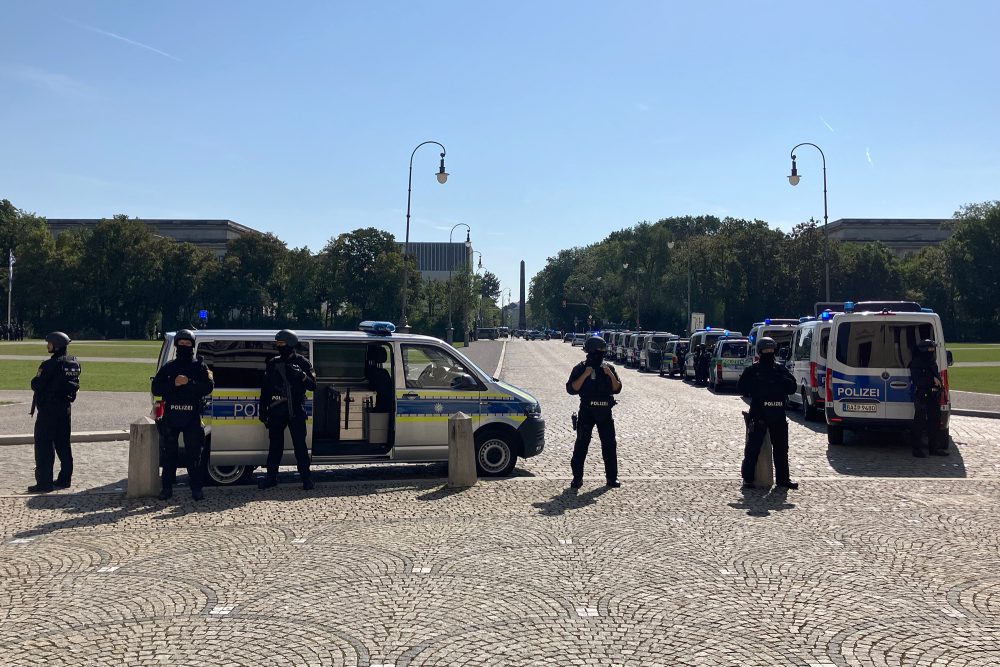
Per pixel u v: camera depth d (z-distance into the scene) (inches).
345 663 172.4
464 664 171.8
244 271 4045.3
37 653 177.9
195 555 259.3
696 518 309.4
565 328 5846.5
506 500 343.6
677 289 3474.4
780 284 3137.3
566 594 218.8
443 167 1615.4
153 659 174.7
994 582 229.6
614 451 374.0
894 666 171.2
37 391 369.1
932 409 481.4
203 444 356.5
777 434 368.5
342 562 250.4
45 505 335.6
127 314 3988.7
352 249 3944.4
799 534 284.8
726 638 186.9
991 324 3661.4
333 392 396.5
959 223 3708.2
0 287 3742.6
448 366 404.8
